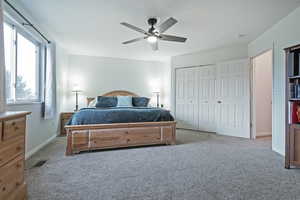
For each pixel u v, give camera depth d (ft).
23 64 9.61
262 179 6.83
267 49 11.44
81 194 5.76
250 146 11.65
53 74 12.78
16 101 8.77
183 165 8.28
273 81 10.68
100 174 7.29
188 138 14.03
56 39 13.19
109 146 10.71
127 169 7.81
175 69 18.53
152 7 8.50
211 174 7.29
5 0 7.13
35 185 6.32
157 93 20.33
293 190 6.02
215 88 16.12
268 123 15.78
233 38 12.96
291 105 7.81
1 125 4.21
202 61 16.88
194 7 8.50
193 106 17.49
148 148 11.18
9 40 8.31
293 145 7.75
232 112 14.97
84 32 11.81
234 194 5.76
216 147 11.41
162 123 11.80
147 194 5.78
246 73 14.25
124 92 18.99
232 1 7.99
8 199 4.48
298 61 7.78
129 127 11.13
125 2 8.08
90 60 18.03
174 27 10.91
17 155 4.94
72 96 17.39
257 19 9.80
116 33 11.94
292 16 8.97
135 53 17.26
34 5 8.39
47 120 12.35
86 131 10.23
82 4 8.29
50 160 8.93
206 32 11.75
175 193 5.83
